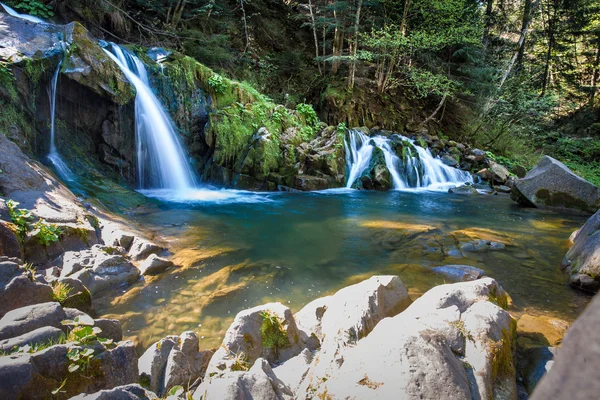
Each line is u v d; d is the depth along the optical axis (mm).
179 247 5023
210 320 3285
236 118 9953
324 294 3889
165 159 9047
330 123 14891
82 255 3906
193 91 9703
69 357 1977
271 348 2596
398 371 1963
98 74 7281
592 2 21781
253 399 1994
